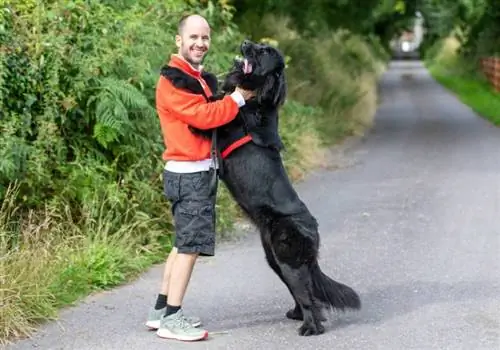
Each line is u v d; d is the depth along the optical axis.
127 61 9.45
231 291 7.63
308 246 6.23
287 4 21.30
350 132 21.17
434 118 25.73
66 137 9.02
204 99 6.14
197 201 6.22
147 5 10.95
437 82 44.22
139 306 7.18
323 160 16.11
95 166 8.84
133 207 8.80
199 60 6.21
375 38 58.16
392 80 46.34
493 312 6.88
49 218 7.96
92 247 7.98
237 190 6.33
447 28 60.84
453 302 7.16
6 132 7.96
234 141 6.25
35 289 6.74
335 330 6.51
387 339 6.29
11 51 8.38
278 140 6.34
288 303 7.25
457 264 8.40
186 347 6.16
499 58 34.62
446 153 17.31
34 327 6.56
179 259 6.29
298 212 6.26
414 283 7.77
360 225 10.33
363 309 7.03
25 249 7.29
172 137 6.21
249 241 9.57
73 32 9.17
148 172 9.41
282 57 6.23
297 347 6.14
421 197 12.15
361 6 26.52
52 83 8.55
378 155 17.30
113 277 7.80
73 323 6.71
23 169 8.20
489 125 23.30
